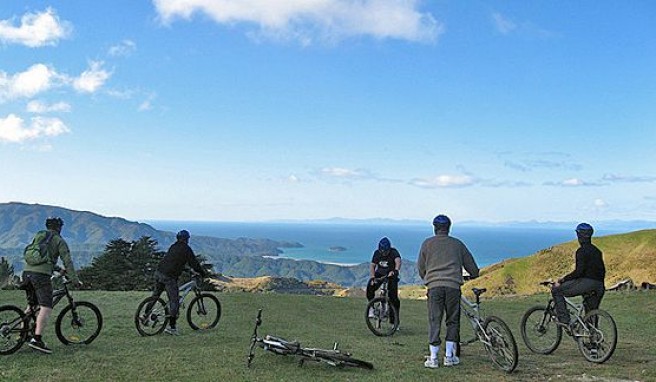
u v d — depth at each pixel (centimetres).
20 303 1587
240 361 897
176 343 1063
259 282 8044
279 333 1231
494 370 863
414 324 1448
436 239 920
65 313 1014
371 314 1255
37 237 941
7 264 3050
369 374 829
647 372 845
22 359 877
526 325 1053
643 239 4178
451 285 891
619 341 1173
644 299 1888
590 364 915
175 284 1166
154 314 1151
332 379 792
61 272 967
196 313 1255
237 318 1441
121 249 4544
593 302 966
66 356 909
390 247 1278
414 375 824
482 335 902
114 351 964
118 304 1620
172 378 779
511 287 4181
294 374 817
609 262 4000
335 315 1595
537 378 812
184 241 1188
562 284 981
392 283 1255
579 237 978
